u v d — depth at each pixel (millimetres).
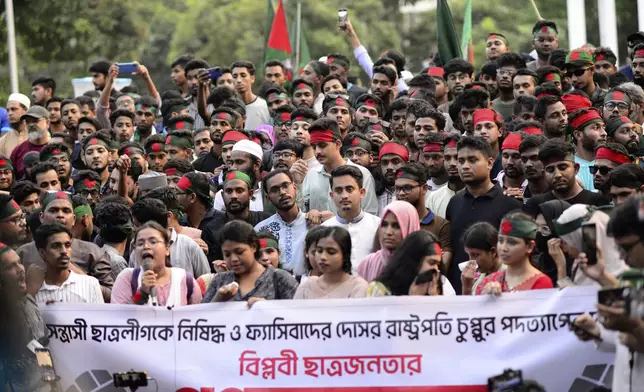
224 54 46000
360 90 19312
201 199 13625
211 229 13156
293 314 10109
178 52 45375
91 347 10422
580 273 9969
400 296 9953
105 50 42562
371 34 48344
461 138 12281
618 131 13789
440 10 20484
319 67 19422
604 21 24172
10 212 12484
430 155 13648
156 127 19656
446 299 9891
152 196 12961
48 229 11320
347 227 12125
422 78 16594
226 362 10203
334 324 10031
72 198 13000
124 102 19047
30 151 17844
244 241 10523
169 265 11727
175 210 12984
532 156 12625
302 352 10070
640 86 17094
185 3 47656
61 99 19891
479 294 10406
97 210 12922
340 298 10266
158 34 45500
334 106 15633
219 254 13094
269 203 14078
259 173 14406
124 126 18203
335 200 12156
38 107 18281
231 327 10227
